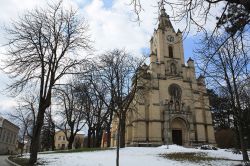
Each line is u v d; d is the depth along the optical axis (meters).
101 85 35.81
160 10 7.89
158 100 57.97
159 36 66.00
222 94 24.05
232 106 22.84
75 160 25.30
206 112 60.31
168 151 37.00
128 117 58.78
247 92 25.31
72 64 23.33
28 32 21.44
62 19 23.64
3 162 30.45
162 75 61.25
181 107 58.81
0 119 74.00
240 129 25.06
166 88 60.31
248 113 24.89
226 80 22.34
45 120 53.25
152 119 55.72
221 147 57.91
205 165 23.00
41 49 22.00
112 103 28.45
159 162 24.92
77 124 50.25
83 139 118.75
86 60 23.77
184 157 29.41
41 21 22.73
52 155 31.55
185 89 61.41
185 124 57.84
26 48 21.19
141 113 55.56
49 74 22.98
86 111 45.94
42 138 69.94
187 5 7.55
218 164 23.28
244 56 8.98
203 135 57.69
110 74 36.56
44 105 22.42
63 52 23.41
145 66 57.22
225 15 8.45
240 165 21.94
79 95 36.44
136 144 53.38
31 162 22.00
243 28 8.34
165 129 55.66
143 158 27.88
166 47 65.44
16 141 94.81
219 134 60.16
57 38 23.23
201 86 60.16
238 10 8.27
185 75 63.19
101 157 28.09
